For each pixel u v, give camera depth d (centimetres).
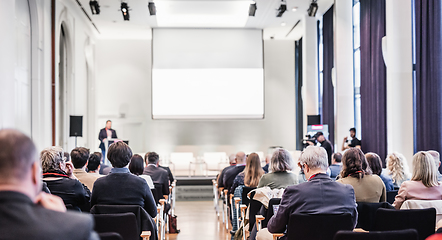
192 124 1391
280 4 1078
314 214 255
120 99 1380
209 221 677
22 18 728
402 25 685
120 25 1252
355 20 1013
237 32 1319
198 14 1252
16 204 106
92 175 400
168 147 1380
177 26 1291
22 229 104
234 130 1401
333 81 1025
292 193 266
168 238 555
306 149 282
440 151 634
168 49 1312
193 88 1330
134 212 288
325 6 1114
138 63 1391
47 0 829
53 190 313
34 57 777
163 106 1333
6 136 109
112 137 1162
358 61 998
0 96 523
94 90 1339
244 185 495
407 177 433
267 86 1418
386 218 265
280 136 1412
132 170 459
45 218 109
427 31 666
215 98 1329
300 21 1229
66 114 1030
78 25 1104
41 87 793
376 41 858
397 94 684
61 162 330
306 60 1166
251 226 405
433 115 648
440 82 637
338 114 993
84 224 112
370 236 200
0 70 525
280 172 392
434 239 112
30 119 775
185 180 1062
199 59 1319
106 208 285
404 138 681
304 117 1176
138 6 1087
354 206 265
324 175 271
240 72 1326
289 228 250
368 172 329
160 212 443
